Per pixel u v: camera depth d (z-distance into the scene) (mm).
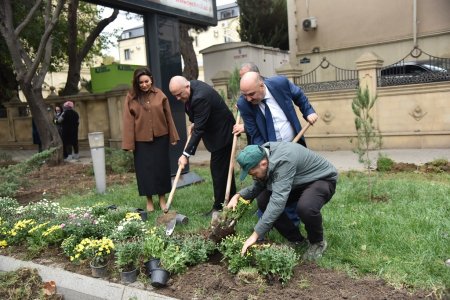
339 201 5723
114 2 7176
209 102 5324
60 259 4320
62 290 3908
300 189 3918
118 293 3576
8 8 10594
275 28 23000
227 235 3949
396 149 10648
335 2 17516
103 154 7637
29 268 4176
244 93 4180
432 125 10242
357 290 3232
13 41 10688
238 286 3357
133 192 7438
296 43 18656
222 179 5590
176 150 8062
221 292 3344
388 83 10680
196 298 3303
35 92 11367
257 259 3434
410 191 5996
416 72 10820
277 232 4523
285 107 4508
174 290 3439
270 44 22859
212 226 4004
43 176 9938
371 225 4586
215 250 3992
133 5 7344
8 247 4766
